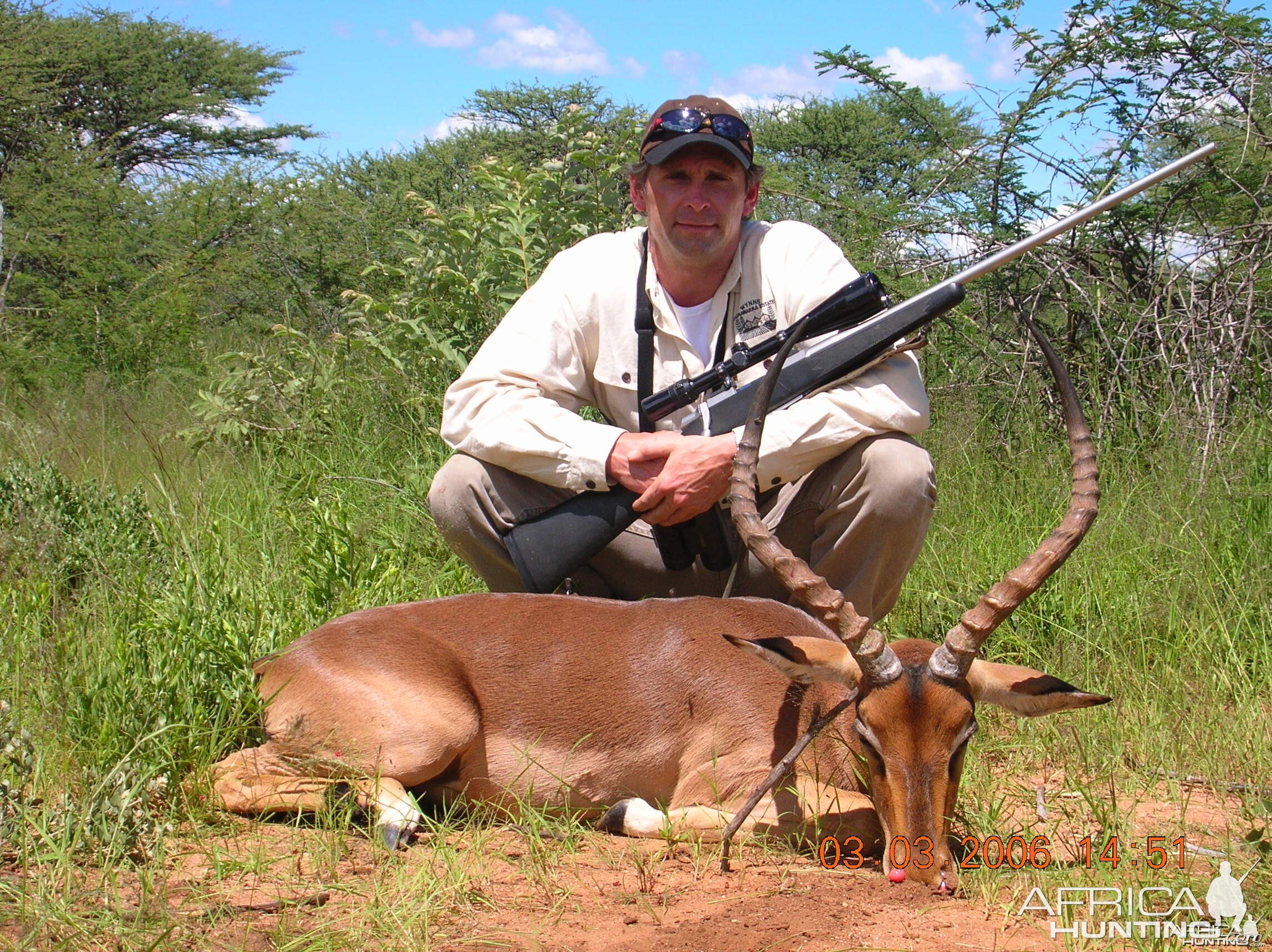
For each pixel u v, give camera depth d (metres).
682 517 4.09
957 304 4.14
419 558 5.69
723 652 3.73
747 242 4.41
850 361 4.12
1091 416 7.23
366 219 13.44
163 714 3.68
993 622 3.12
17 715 3.74
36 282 12.73
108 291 12.59
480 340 7.11
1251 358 7.01
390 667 3.67
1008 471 6.95
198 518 5.73
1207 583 5.36
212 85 23.39
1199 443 6.52
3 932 2.81
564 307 4.41
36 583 4.79
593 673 3.73
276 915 2.96
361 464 7.06
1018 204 7.84
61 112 21.11
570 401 4.51
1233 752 4.17
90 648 4.21
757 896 3.12
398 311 7.92
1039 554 3.12
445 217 7.55
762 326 4.36
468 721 3.67
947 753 3.12
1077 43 7.30
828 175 13.36
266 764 3.69
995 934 2.88
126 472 7.50
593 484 4.13
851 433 4.15
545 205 6.94
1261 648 4.93
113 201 14.60
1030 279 7.94
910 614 5.33
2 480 5.72
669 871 3.33
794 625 3.81
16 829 3.21
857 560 4.35
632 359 4.41
